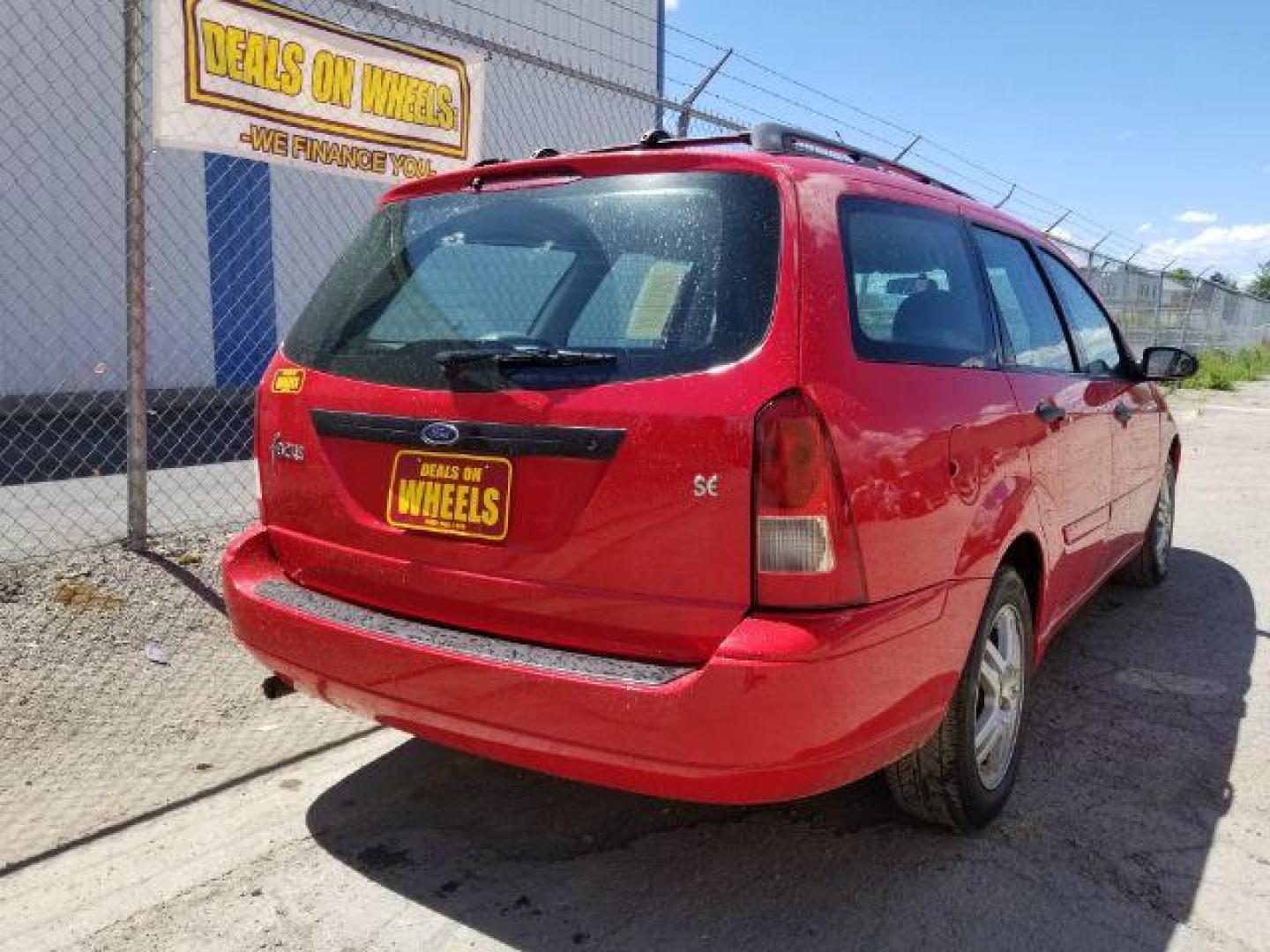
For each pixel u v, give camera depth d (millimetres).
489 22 11789
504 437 2475
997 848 2979
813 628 2225
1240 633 4910
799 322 2336
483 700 2432
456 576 2578
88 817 3084
